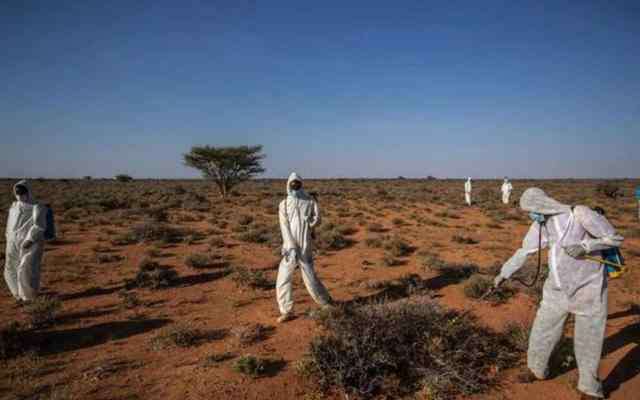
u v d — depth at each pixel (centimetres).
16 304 707
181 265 1020
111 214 2083
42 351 526
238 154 3194
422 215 2166
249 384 434
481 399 408
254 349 520
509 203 2839
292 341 542
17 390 426
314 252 1158
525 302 678
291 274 608
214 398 410
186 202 2845
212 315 653
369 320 462
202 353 513
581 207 394
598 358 394
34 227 700
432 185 6638
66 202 2588
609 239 366
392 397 409
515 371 459
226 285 834
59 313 668
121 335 578
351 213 2180
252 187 5669
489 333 542
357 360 428
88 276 911
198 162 3266
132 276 911
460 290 758
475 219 2038
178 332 547
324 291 633
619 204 2802
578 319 397
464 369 443
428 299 540
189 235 1462
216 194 3984
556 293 407
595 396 400
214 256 1101
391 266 990
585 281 386
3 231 1507
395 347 445
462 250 1187
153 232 1409
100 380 447
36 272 716
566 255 392
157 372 465
